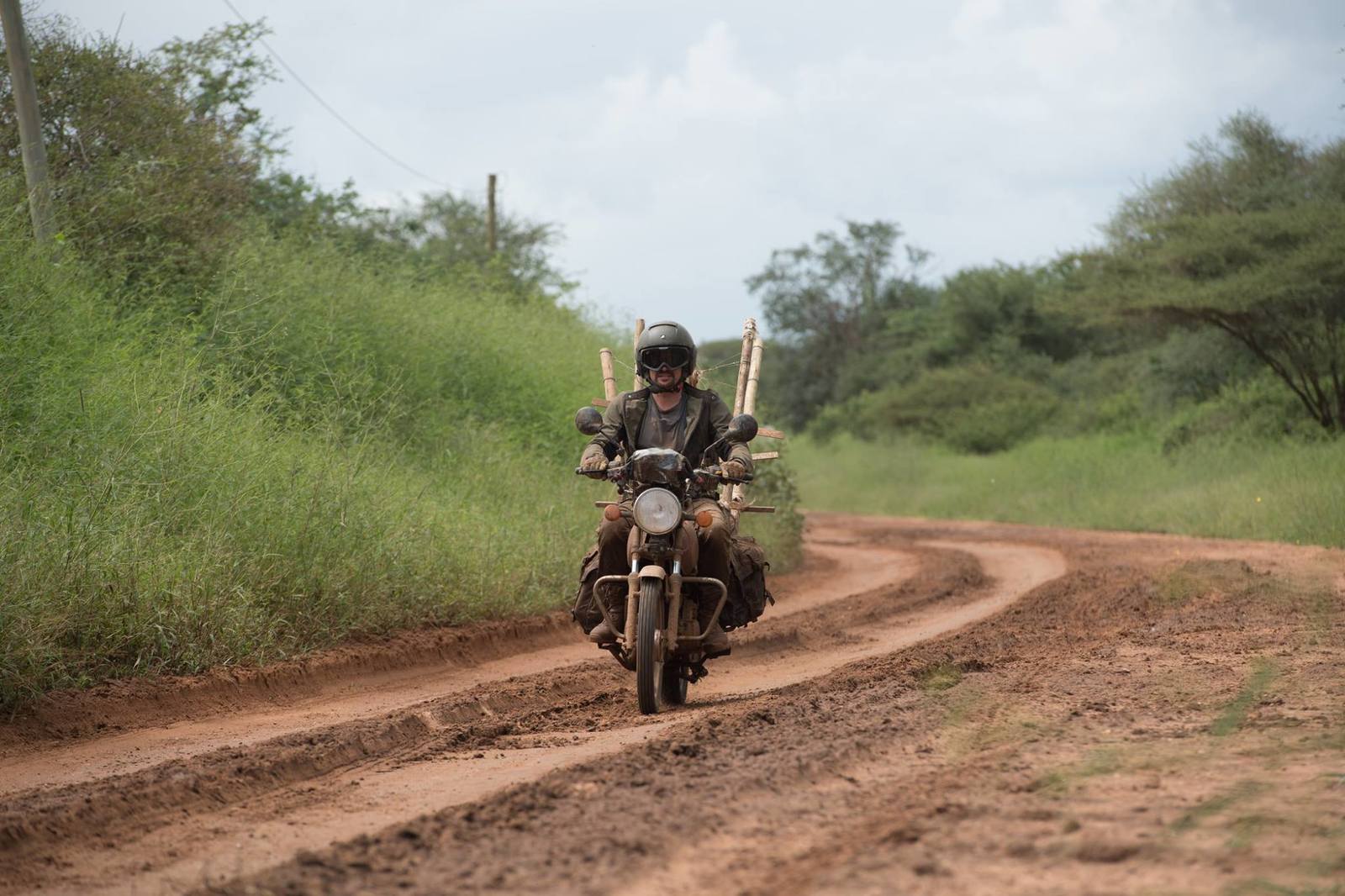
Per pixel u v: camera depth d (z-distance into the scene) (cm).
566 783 1259
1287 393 8762
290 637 2333
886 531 8000
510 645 2780
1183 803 1080
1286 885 860
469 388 4409
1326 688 1672
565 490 3856
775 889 890
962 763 1271
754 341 2348
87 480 2303
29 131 3189
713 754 1385
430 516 3012
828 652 2756
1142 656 2092
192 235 3656
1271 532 6038
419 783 1387
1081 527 7875
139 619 2073
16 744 1672
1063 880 881
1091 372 13788
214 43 4675
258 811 1257
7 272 2797
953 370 14262
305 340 3672
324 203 5222
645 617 1839
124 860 1084
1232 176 9075
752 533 4769
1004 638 2594
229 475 2603
